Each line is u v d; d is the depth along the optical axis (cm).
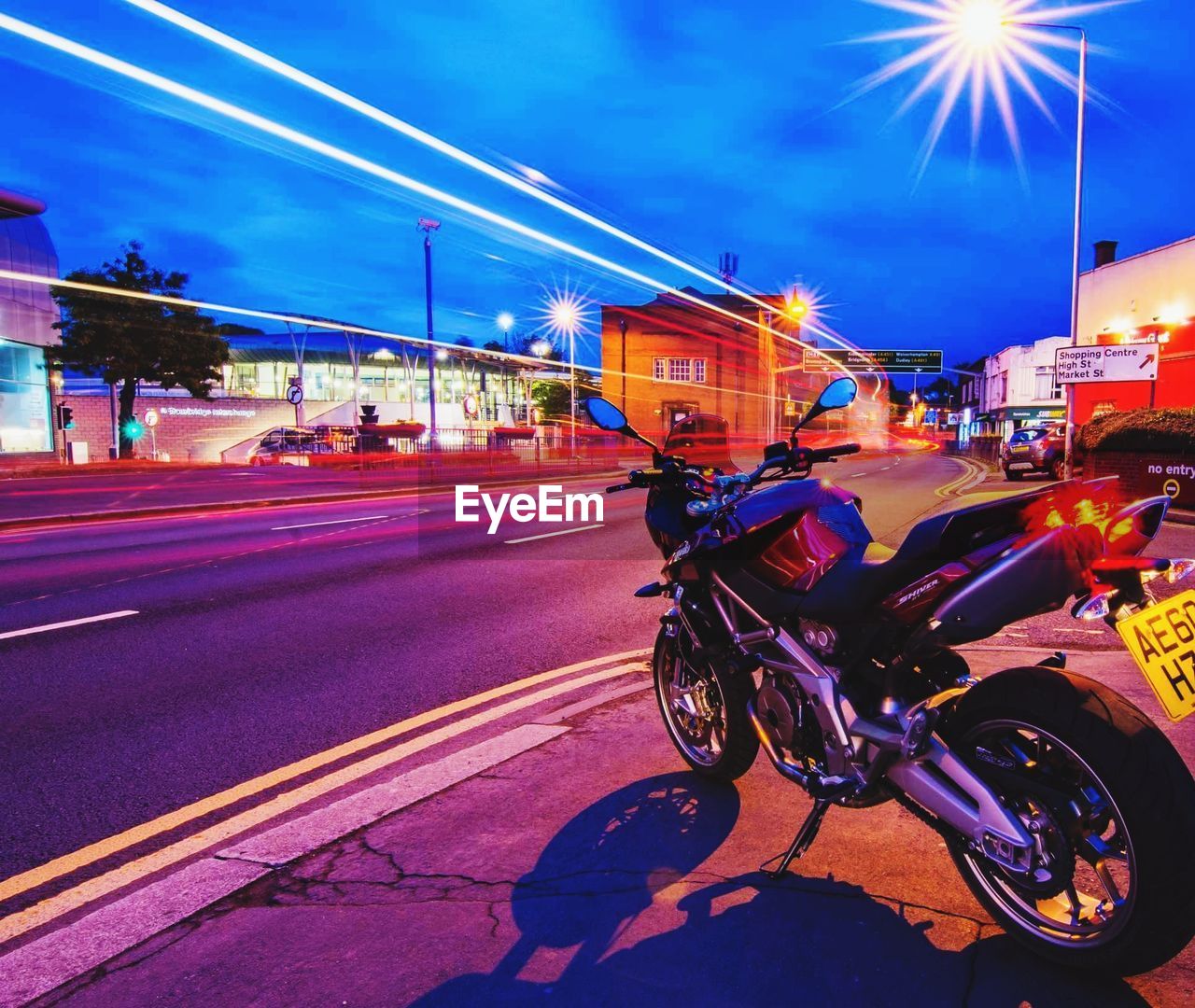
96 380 4769
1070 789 212
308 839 301
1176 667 210
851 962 223
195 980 222
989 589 216
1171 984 213
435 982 219
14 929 253
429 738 407
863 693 258
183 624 650
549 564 940
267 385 5838
